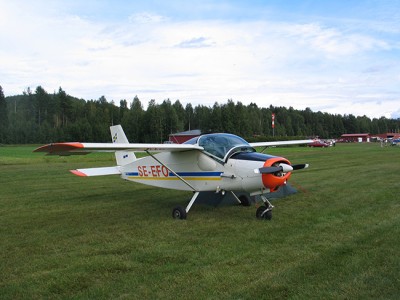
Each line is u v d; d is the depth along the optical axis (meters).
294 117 119.38
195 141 7.41
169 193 10.31
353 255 4.55
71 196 9.84
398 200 8.30
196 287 3.74
